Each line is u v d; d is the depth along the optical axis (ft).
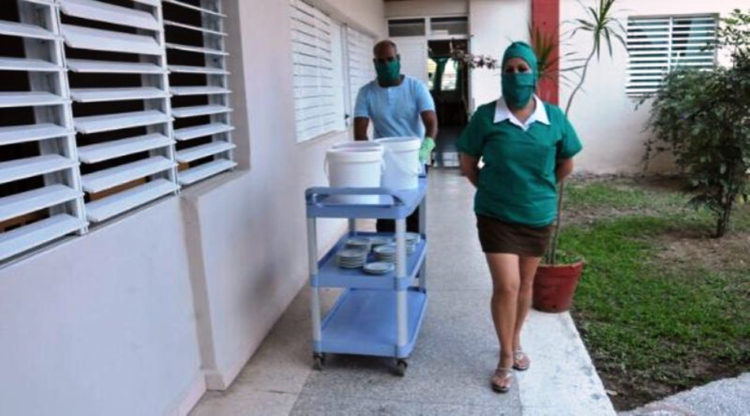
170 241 7.77
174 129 8.63
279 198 11.68
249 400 8.50
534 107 8.00
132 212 6.98
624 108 28.19
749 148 16.06
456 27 29.50
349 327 9.79
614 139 28.55
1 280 4.87
